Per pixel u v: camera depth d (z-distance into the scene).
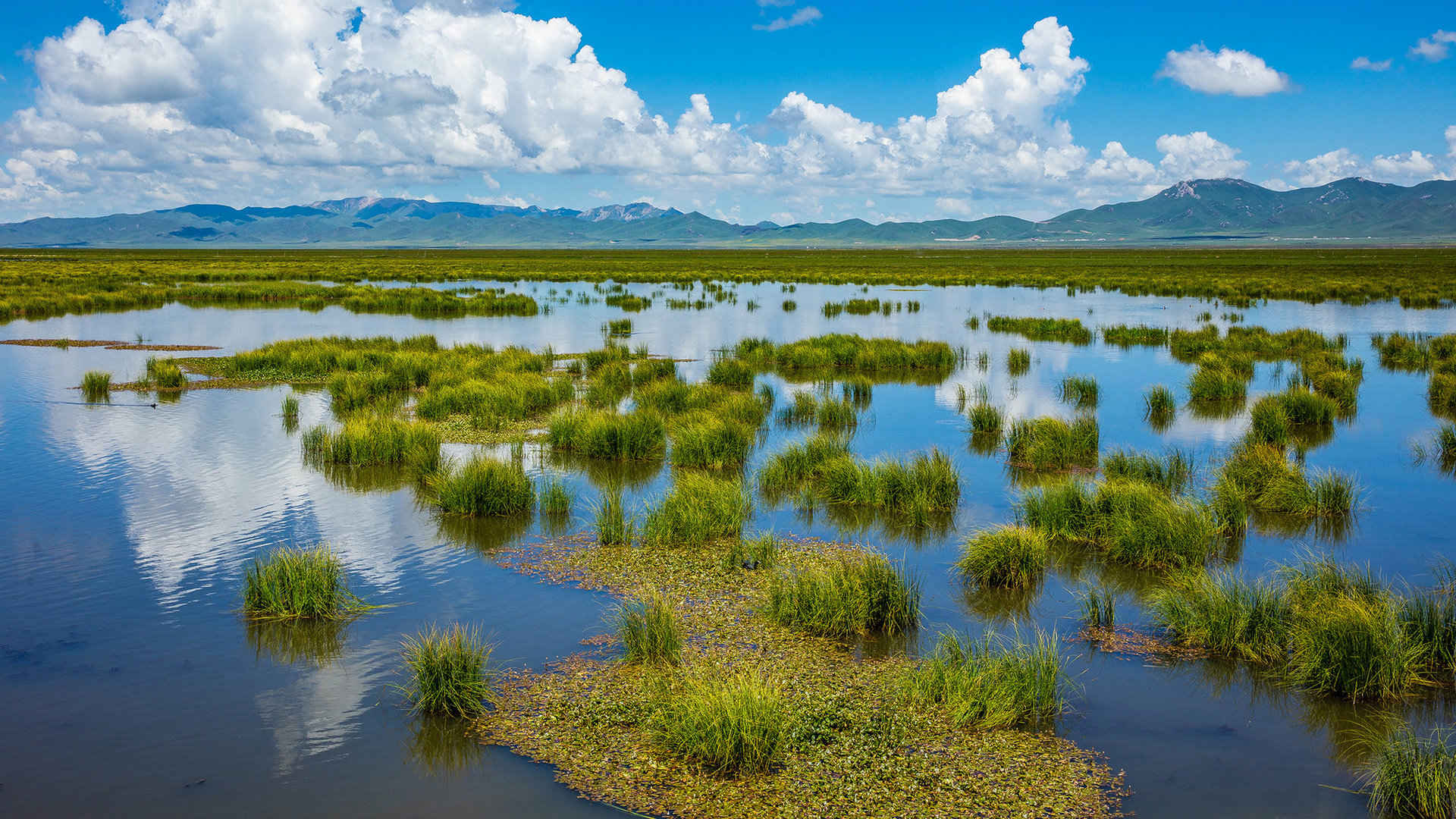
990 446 17.86
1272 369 27.02
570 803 6.50
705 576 10.84
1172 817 6.34
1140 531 11.55
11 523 12.62
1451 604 9.02
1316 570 10.00
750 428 17.59
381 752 7.18
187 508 13.42
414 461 15.38
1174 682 8.36
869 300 55.38
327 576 9.95
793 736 7.28
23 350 30.27
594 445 16.77
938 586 10.73
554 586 10.55
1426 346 31.33
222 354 29.89
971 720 7.60
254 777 6.82
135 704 7.87
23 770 6.89
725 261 152.88
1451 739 7.24
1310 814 6.39
